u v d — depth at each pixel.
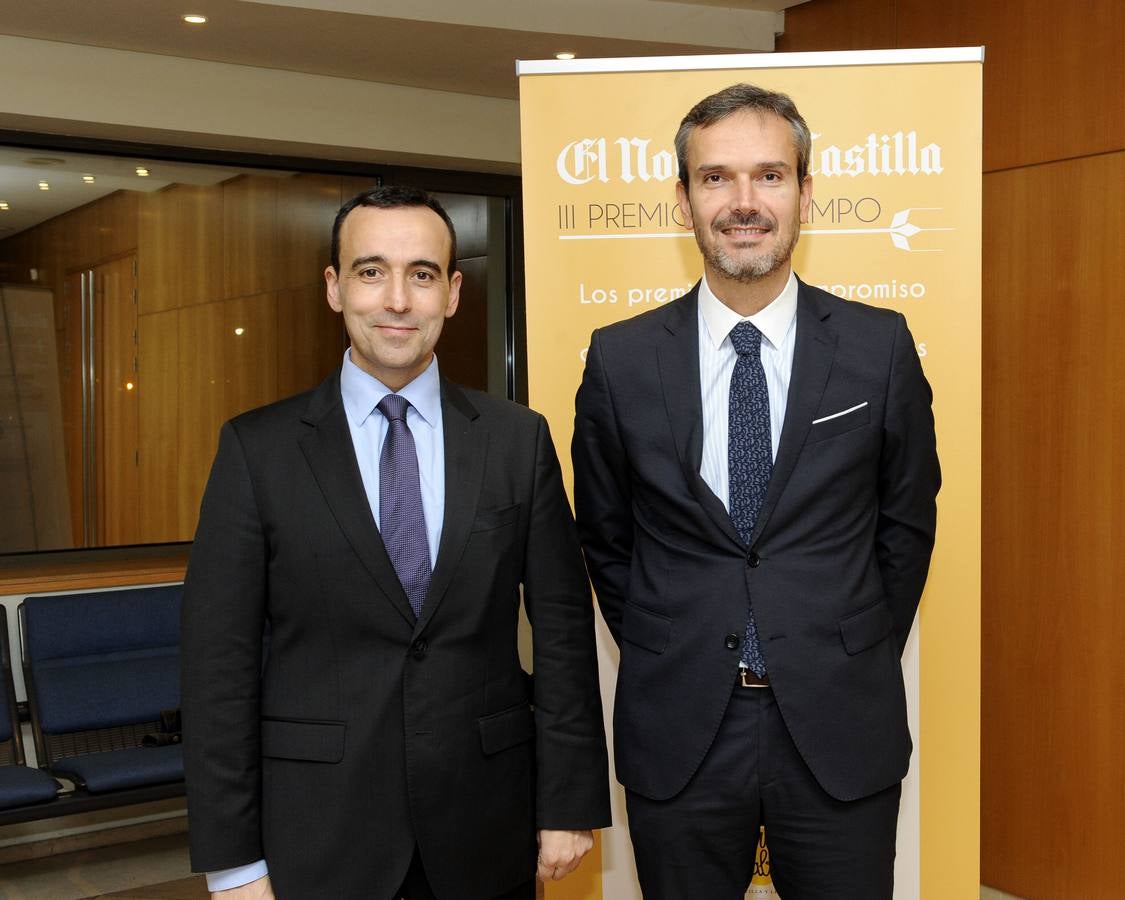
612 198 2.52
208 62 4.80
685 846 1.97
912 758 2.55
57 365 4.82
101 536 4.90
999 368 4.02
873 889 1.96
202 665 1.73
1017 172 3.94
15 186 4.78
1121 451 3.69
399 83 5.18
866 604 1.96
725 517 1.94
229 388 5.20
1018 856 4.06
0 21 4.25
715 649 1.92
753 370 2.00
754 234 1.96
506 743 1.81
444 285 1.80
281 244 5.32
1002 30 3.98
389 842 1.72
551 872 1.85
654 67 2.50
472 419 1.87
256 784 1.75
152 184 5.03
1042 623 3.94
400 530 1.76
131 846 4.36
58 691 3.94
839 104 2.48
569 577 1.92
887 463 2.03
